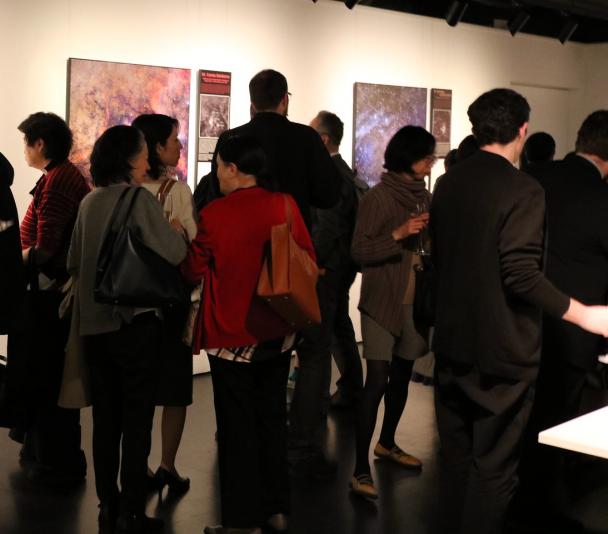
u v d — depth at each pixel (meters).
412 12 9.66
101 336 4.08
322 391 5.07
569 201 3.90
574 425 2.82
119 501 4.26
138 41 6.66
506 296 3.34
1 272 4.08
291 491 4.80
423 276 4.59
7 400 4.62
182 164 6.98
